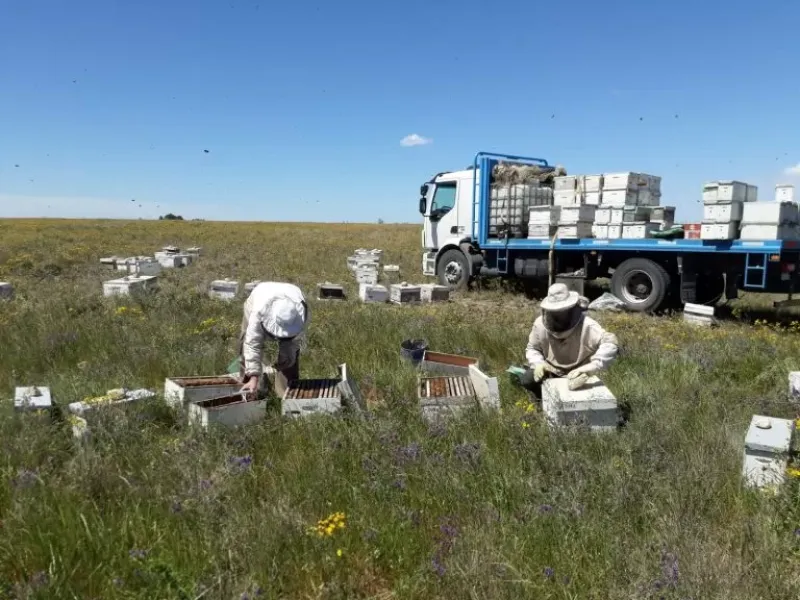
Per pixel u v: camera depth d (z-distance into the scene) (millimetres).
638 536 3547
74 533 3416
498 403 5582
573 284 13781
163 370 7020
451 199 16562
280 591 3225
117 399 5348
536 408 5602
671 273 12750
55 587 3041
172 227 54219
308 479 4195
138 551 3270
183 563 3297
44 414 4871
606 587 3141
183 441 4637
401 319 9828
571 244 13484
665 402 5750
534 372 5781
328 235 44562
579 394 5066
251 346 5293
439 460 4344
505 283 15984
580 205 13242
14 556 3305
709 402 5730
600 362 5434
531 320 11391
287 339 5395
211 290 13531
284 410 5262
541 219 13977
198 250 25438
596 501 3850
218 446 4559
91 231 42500
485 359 7836
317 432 4891
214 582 3080
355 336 8477
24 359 7238
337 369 7145
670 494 3879
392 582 3350
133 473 4160
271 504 3836
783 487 3908
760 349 8070
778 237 10820
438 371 7223
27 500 3693
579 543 3434
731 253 11562
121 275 17766
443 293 14172
